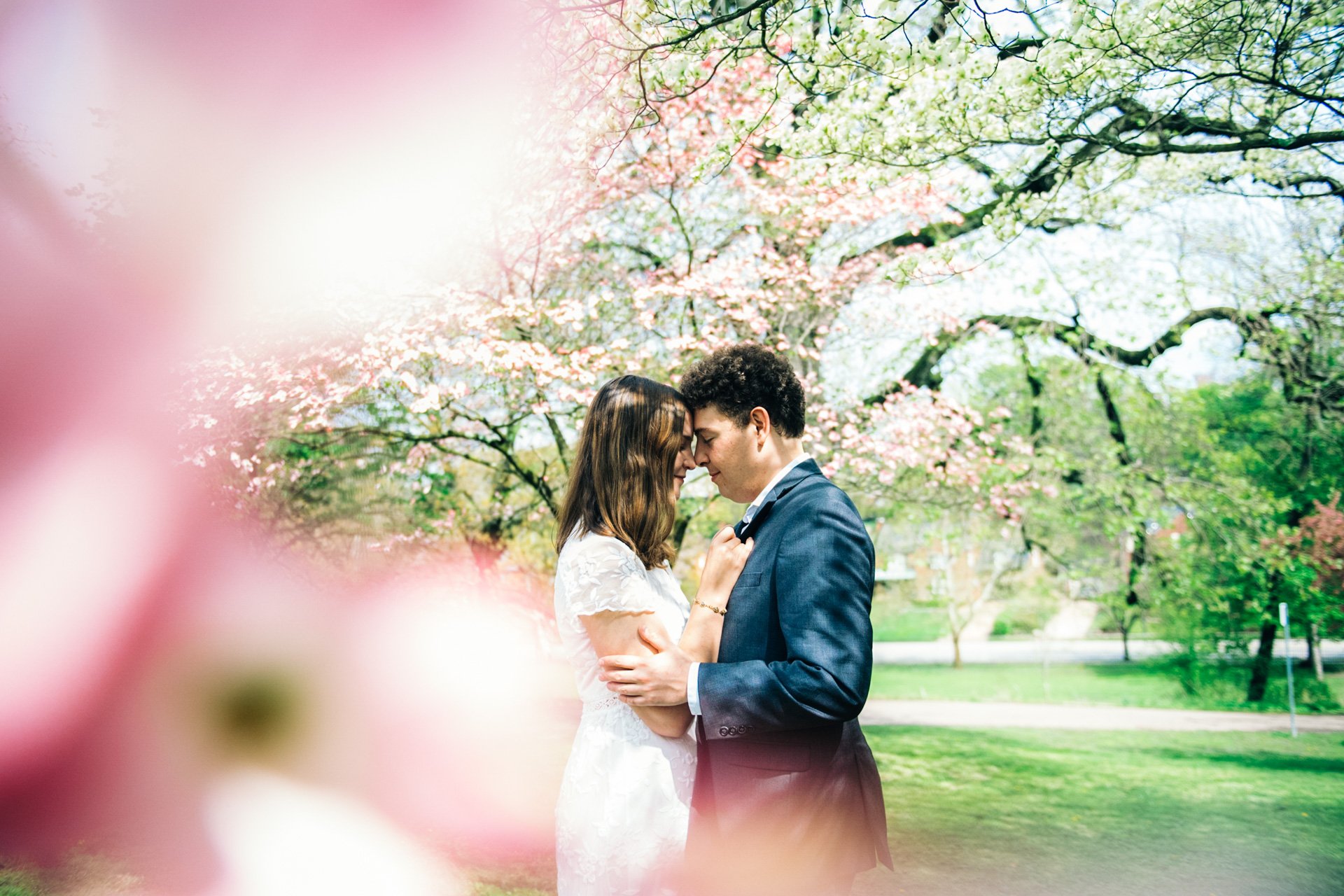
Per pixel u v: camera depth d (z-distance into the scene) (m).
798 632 1.90
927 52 3.62
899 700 15.47
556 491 7.11
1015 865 5.23
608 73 3.81
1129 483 10.29
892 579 24.12
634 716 2.06
